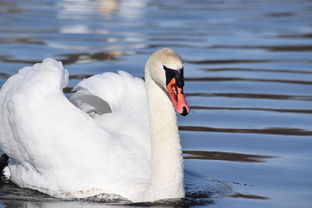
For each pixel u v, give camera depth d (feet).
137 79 44.88
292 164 46.39
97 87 43.52
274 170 45.29
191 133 53.26
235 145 50.47
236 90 66.03
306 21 112.16
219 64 77.10
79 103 44.42
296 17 116.98
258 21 111.55
